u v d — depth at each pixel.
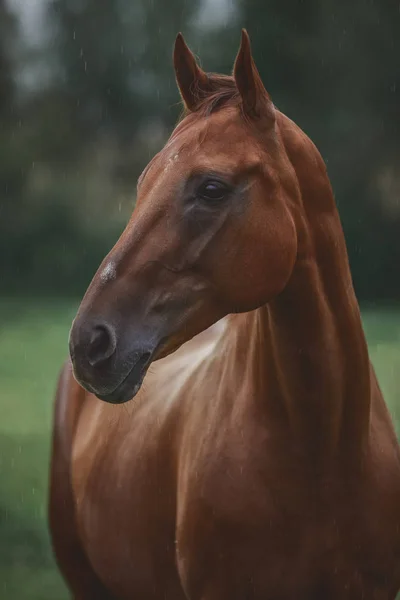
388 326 16.83
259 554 2.87
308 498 2.87
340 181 23.31
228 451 2.93
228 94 2.80
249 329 3.06
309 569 2.88
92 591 4.26
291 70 23.77
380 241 22.95
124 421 3.67
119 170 27.70
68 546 4.19
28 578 5.88
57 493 4.17
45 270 24.89
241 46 2.69
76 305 21.42
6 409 11.03
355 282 22.94
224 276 2.65
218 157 2.64
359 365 2.90
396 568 3.01
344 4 23.58
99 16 28.09
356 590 2.96
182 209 2.64
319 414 2.82
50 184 26.80
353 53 23.48
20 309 20.73
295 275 2.80
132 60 27.75
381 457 2.99
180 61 2.83
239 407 2.97
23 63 28.30
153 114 27.98
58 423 4.24
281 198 2.71
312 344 2.82
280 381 2.86
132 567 3.50
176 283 2.64
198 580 2.98
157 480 3.29
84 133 28.02
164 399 3.47
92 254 25.02
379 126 23.42
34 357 14.60
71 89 28.14
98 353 2.59
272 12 23.78
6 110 27.91
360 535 2.90
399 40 23.31
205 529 2.91
